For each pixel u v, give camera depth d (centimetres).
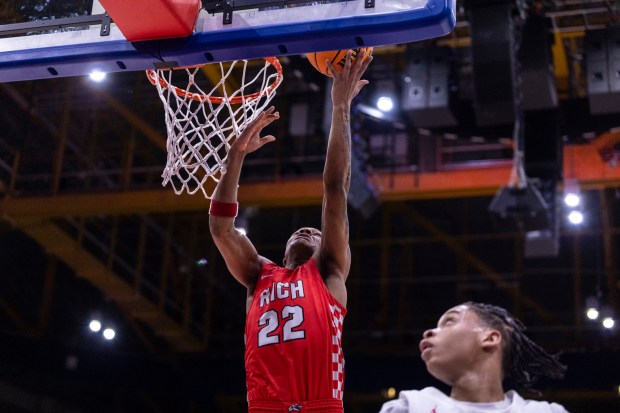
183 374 1489
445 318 369
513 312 1540
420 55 958
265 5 398
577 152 1198
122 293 1411
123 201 1281
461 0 887
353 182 1112
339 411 345
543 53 888
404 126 1069
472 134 988
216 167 425
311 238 397
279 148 1337
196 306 1588
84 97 1338
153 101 1342
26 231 1326
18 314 1462
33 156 1395
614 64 873
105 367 1386
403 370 1369
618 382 1262
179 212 1590
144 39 405
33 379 1351
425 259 1631
